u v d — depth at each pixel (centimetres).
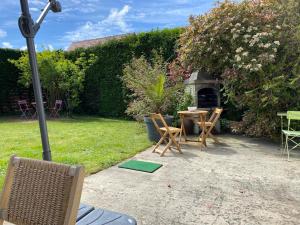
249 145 597
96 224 176
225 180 388
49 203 144
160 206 311
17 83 1248
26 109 1201
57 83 1127
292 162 465
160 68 780
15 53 1234
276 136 620
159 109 689
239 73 610
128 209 304
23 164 159
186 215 290
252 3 652
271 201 319
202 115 588
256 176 401
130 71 800
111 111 1077
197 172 424
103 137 686
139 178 400
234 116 758
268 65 582
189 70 758
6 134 751
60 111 1194
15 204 155
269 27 598
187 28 730
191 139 657
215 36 657
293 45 576
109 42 1053
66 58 1194
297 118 493
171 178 399
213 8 681
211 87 729
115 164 466
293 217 281
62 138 679
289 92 582
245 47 616
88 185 373
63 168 145
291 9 597
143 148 572
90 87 1145
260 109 616
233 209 301
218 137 686
